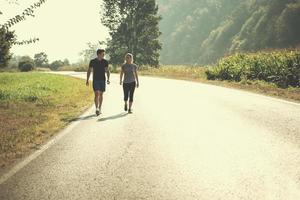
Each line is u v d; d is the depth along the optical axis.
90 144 7.62
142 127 9.24
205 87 20.53
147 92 18.03
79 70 60.41
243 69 24.38
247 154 6.62
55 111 12.20
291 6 103.69
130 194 4.89
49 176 5.66
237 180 5.33
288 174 5.54
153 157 6.57
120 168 5.99
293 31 102.38
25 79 26.41
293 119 9.86
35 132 8.76
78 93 18.03
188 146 7.27
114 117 10.89
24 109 12.51
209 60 154.12
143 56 68.38
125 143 7.63
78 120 10.47
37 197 4.84
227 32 154.12
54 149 7.27
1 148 7.37
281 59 21.16
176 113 11.31
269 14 118.81
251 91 17.69
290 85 19.31
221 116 10.58
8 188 5.18
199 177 5.49
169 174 5.65
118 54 67.50
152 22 67.50
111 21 66.31
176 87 20.80
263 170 5.74
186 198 4.72
